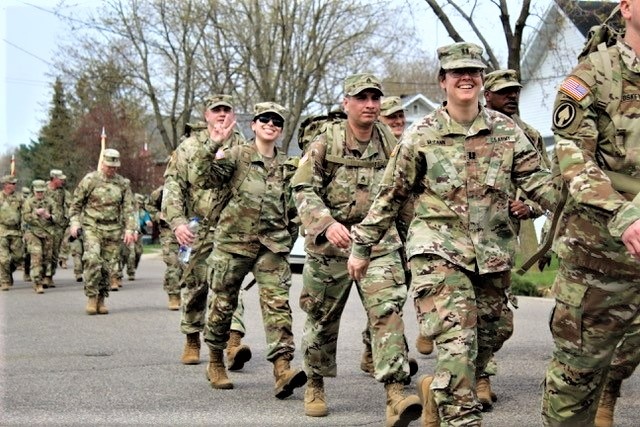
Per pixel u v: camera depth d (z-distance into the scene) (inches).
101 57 1685.5
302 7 1599.4
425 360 394.3
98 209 594.9
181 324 389.4
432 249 224.2
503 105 330.3
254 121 330.0
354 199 282.4
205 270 377.7
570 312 194.5
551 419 205.8
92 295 585.3
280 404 310.7
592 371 198.4
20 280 948.0
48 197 820.0
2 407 302.4
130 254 885.8
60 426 276.5
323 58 1628.9
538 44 1262.3
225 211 325.7
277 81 1608.0
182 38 1678.2
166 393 328.2
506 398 314.3
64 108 1815.9
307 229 274.7
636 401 307.6
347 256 279.9
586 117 184.4
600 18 800.3
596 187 174.2
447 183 227.5
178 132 2022.6
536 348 418.3
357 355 407.2
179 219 370.3
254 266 327.6
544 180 228.7
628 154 185.0
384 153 285.4
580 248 190.4
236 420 285.9
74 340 462.6
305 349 292.0
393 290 261.9
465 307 221.0
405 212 274.7
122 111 1835.6
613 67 185.2
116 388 336.5
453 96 229.0
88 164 1807.3
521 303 609.0
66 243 1136.2
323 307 285.4
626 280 189.3
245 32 1637.6
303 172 280.1
